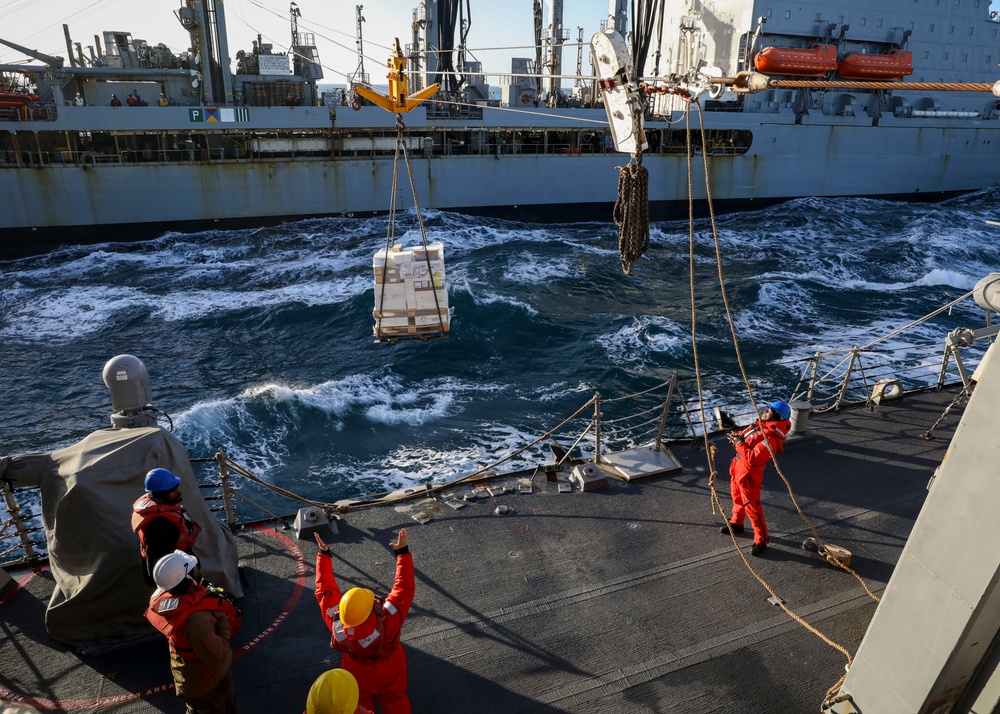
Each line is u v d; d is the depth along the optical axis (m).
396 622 3.92
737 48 38.66
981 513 3.06
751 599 5.91
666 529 6.95
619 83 4.52
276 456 13.55
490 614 5.70
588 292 26.70
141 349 21.11
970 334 9.38
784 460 8.41
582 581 6.13
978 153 45.34
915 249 32.28
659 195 40.25
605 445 13.54
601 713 4.70
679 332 20.77
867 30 40.25
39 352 20.91
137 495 5.05
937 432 9.08
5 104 29.78
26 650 5.23
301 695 4.84
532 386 17.17
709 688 4.93
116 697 4.79
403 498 7.53
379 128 34.81
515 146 38.00
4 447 14.92
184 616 3.84
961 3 41.75
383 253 6.89
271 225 35.56
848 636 5.46
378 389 16.95
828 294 25.55
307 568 6.29
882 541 6.78
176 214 33.84
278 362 19.80
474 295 23.70
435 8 37.66
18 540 10.38
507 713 4.70
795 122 40.44
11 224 31.44
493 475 8.05
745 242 35.47
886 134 42.31
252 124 33.12
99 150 34.38
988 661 3.49
